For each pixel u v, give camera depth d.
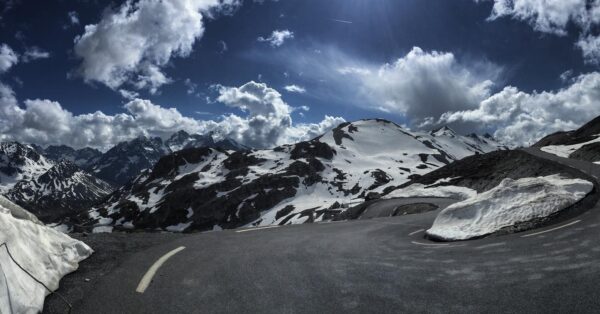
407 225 16.47
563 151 56.44
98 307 5.78
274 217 142.00
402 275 7.09
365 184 165.75
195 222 155.88
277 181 168.12
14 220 6.92
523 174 38.59
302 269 7.72
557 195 13.74
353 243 10.98
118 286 6.68
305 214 128.12
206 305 5.83
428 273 7.15
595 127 75.88
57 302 5.97
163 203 173.38
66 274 7.25
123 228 165.50
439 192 41.50
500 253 8.38
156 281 6.96
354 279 6.95
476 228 12.23
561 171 32.81
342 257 8.84
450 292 6.03
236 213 154.12
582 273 6.27
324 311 5.51
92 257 8.46
